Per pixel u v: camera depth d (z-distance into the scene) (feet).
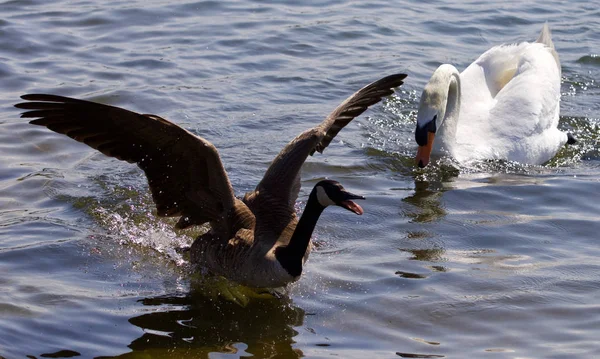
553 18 59.93
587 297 26.99
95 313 25.84
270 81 47.75
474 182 37.32
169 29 54.34
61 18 54.60
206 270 29.48
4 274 27.73
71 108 25.73
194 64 49.32
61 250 29.76
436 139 40.27
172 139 26.96
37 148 38.63
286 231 29.30
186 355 23.77
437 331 25.11
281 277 27.58
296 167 30.63
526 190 36.14
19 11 55.36
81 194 34.45
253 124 42.06
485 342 24.44
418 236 31.55
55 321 25.12
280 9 59.16
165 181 28.73
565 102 48.03
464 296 27.04
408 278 28.22
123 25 54.39
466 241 31.14
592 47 54.75
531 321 25.62
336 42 53.88
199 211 29.78
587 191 35.96
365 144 41.27
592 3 63.57
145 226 32.42
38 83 45.19
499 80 45.75
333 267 29.07
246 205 30.22
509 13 60.49
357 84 47.70
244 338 24.86
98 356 23.47
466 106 43.60
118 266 29.22
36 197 33.94
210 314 26.37
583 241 31.12
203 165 28.30
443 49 53.67
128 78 46.68
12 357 23.00
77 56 49.26
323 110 44.11
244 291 28.17
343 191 27.50
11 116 41.32
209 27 55.01
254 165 37.42
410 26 57.41
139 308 26.45
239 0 60.34
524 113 41.96
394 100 46.91
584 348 23.98
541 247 30.63
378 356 23.61
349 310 26.35
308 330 25.29
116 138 26.76
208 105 44.04
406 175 37.99
